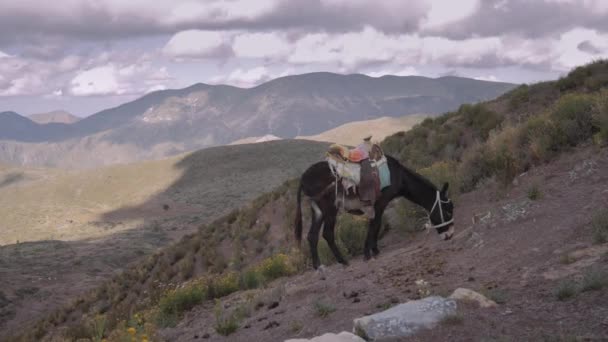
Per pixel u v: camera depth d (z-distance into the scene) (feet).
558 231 26.12
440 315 19.06
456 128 67.00
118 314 53.36
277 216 80.69
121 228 562.66
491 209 34.68
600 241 23.21
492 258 26.32
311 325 23.70
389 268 30.27
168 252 97.25
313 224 33.81
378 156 31.81
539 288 20.76
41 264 307.37
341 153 31.68
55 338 48.52
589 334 16.11
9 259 326.24
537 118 44.91
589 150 36.27
